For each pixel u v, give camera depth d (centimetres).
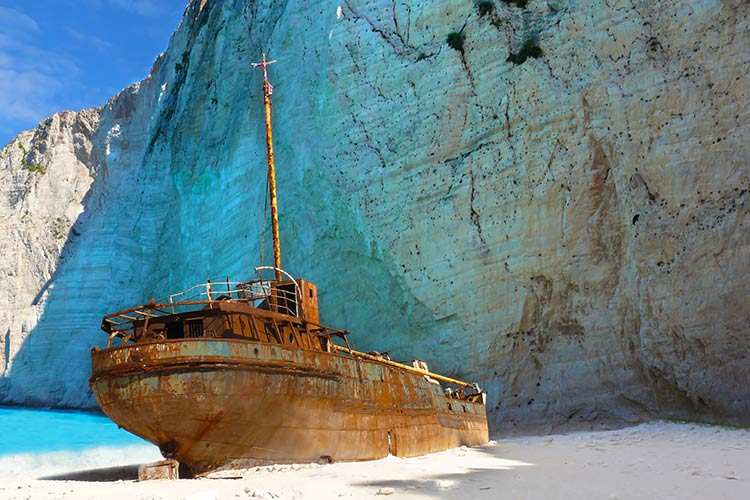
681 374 2409
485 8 3173
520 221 2855
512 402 2742
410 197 3114
